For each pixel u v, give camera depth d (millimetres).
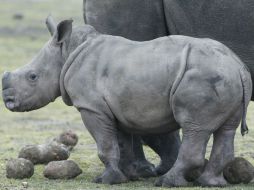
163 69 26359
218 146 26766
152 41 27172
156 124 26891
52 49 28484
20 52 81062
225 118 26203
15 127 45125
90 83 27359
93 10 30688
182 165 26359
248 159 33688
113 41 27719
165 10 29766
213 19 28719
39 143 38969
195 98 25781
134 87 26578
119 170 27734
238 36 28438
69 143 35781
